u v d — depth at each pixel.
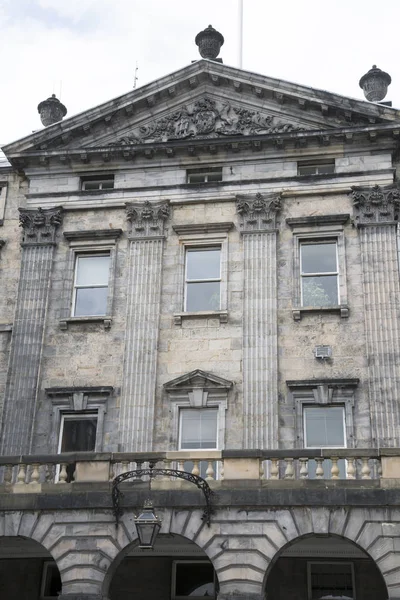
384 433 26.55
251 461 23.25
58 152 31.94
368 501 22.31
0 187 32.94
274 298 28.95
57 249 31.14
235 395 27.81
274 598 25.78
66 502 23.41
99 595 22.45
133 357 28.77
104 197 31.56
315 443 27.08
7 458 24.19
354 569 26.00
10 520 23.45
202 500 22.86
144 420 27.78
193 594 26.52
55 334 29.72
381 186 29.91
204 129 31.75
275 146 31.08
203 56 33.66
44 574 27.44
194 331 29.02
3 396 29.22
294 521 22.42
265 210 30.22
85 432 28.31
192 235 30.55
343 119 30.94
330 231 29.86
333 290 29.34
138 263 30.23
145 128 32.19
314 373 27.81
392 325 28.02
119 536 23.00
